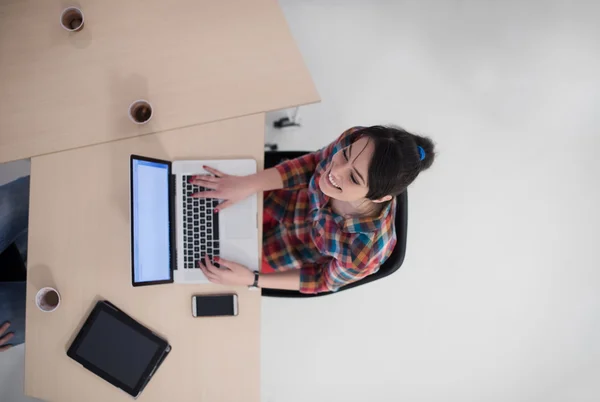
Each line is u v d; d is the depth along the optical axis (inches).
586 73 81.8
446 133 82.4
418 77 82.2
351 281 49.3
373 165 37.5
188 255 48.3
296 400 78.0
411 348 80.3
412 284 81.2
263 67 49.9
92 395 47.9
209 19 49.9
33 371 47.6
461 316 81.4
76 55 48.9
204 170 49.0
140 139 49.0
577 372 81.0
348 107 81.6
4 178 71.0
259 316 49.1
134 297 48.2
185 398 48.3
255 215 49.2
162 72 49.4
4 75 48.6
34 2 49.2
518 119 82.7
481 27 82.0
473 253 81.8
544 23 82.4
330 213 49.2
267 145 78.4
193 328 48.5
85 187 48.4
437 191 81.8
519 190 81.8
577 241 81.7
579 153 82.0
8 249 59.7
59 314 47.7
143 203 44.9
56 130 48.5
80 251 48.1
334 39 81.8
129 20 49.4
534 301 81.7
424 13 82.7
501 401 80.4
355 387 79.0
